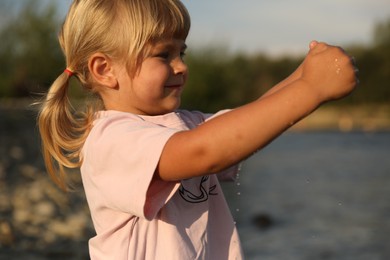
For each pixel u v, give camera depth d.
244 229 8.25
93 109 1.98
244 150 1.59
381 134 31.64
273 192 11.95
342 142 27.09
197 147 1.61
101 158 1.79
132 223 1.85
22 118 21.52
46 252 5.62
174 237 1.83
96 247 1.90
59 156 2.01
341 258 6.64
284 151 23.22
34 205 7.83
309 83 1.58
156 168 1.69
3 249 5.62
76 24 1.94
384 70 41.31
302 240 7.55
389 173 15.41
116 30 1.86
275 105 1.57
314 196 11.41
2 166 11.41
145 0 1.85
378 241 7.46
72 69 1.99
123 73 1.88
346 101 41.09
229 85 35.47
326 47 1.62
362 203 10.54
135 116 1.85
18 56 35.38
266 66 43.41
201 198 1.93
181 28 1.88
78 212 7.80
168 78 1.88
